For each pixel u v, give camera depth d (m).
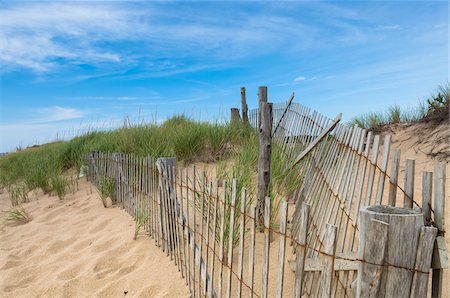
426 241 1.43
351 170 2.73
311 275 2.43
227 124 7.70
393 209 1.55
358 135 2.79
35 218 5.86
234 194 2.51
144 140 6.99
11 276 3.82
